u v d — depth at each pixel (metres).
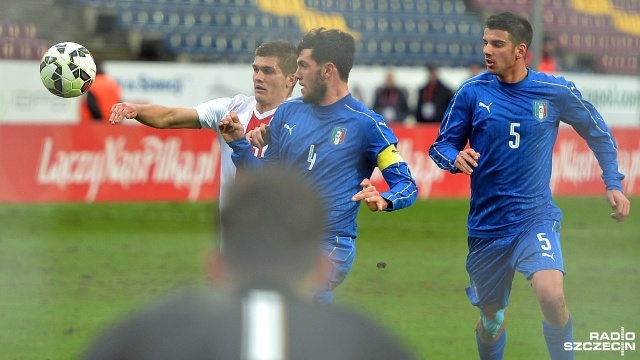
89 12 77.50
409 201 22.00
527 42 23.61
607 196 24.50
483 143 23.97
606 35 91.06
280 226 9.39
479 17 88.31
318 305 9.24
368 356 8.89
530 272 22.92
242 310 8.96
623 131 63.94
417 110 69.56
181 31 80.25
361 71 74.62
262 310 8.96
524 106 23.72
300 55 22.45
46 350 27.41
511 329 31.53
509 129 23.67
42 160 55.19
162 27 79.62
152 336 8.75
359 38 84.75
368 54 84.75
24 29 74.62
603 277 41.03
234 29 81.69
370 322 9.12
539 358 27.77
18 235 47.38
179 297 9.11
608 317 33.41
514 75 23.91
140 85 70.00
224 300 9.05
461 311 33.59
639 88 77.38
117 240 46.81
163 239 47.38
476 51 87.31
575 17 90.75
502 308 24.72
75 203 56.12
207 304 8.98
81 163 55.91
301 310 9.05
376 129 22.45
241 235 9.39
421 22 86.88
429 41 86.44
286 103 23.30
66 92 25.97
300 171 22.61
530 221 23.61
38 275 38.56
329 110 22.59
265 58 24.12
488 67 23.77
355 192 22.72
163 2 80.25
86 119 61.56
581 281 40.09
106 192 56.22
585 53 90.12
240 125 21.62
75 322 30.91
